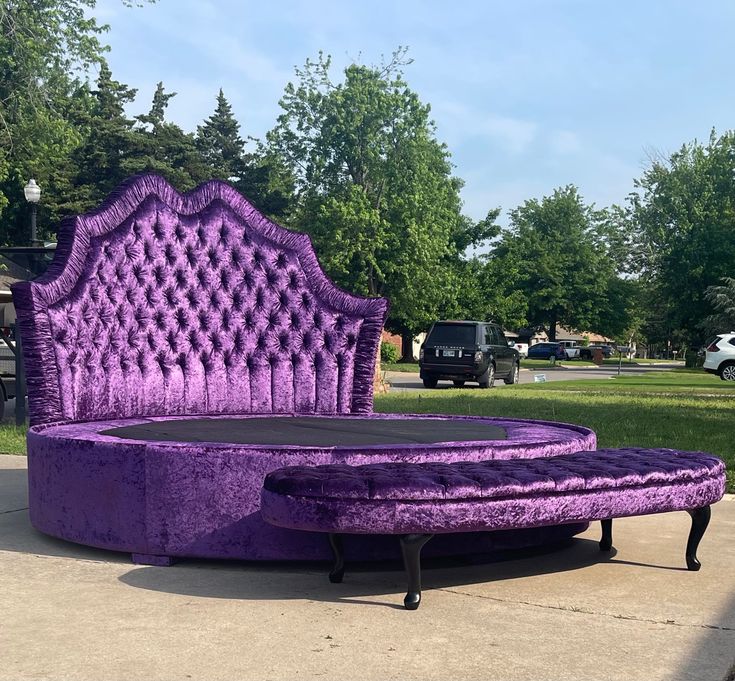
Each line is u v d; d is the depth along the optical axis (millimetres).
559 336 113188
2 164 29625
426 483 4000
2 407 12344
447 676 3146
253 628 3693
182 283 7074
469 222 50062
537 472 4297
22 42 27453
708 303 48156
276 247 7500
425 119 43719
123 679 3100
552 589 4402
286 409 7348
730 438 10031
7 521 6070
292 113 44312
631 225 53281
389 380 27406
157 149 46344
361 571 4773
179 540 4758
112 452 4926
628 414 12797
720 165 50875
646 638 3594
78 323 6297
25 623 3734
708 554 5219
